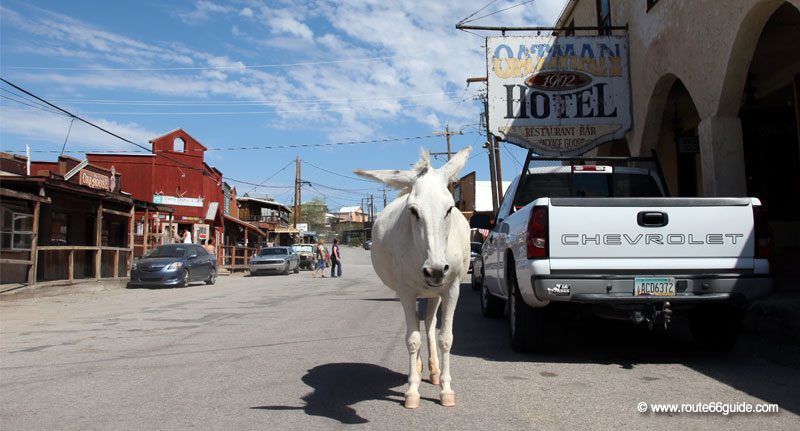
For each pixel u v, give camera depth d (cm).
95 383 558
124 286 1980
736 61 877
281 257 2972
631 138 1313
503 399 480
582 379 543
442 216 393
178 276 1917
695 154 1421
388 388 525
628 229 569
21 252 1709
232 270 3378
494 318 976
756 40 853
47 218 1830
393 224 482
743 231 570
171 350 732
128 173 3144
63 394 518
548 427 410
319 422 430
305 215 10919
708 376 546
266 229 5388
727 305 605
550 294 564
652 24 1183
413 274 434
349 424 423
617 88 1319
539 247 572
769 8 798
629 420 423
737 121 927
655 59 1168
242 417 445
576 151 1316
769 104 1214
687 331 803
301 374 585
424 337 790
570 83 1321
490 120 1318
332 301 1362
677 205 570
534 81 1324
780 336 686
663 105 1199
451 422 424
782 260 1026
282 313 1122
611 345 710
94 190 1822
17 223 1714
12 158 2078
